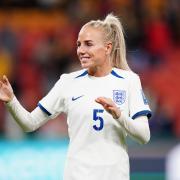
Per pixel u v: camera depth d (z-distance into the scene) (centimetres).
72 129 1569
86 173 1535
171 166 2859
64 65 3959
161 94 3841
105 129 1543
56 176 2841
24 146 2898
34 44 4109
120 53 1627
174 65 4062
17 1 4581
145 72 3931
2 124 3466
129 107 1575
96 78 1591
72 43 4078
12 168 2859
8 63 4025
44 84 3859
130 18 4153
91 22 1595
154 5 4416
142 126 1527
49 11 4541
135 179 2864
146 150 2930
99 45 1571
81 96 1571
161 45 4178
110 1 4353
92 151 1543
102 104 1458
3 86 1573
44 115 1619
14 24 4450
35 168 2861
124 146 1571
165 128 3525
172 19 4338
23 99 3722
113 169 1538
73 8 4434
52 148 2892
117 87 1577
